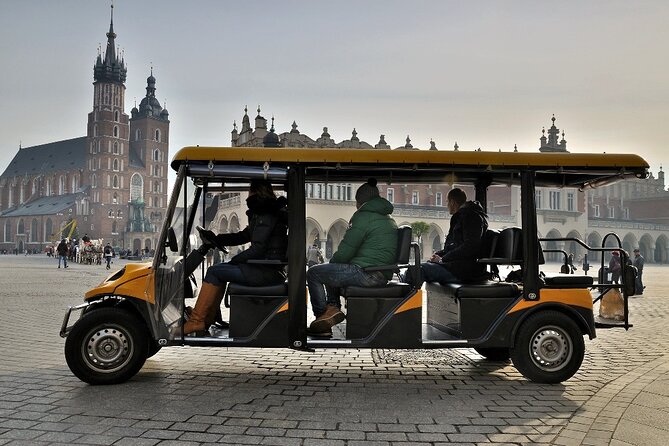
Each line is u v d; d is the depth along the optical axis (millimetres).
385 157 6125
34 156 175500
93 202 137250
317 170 6625
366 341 6027
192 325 6160
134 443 4164
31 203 163250
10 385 5883
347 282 6168
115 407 5078
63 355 7516
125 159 140875
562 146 83500
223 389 5793
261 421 4711
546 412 5031
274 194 6430
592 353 8039
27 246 147375
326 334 6164
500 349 7426
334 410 5059
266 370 6773
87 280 25078
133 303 5910
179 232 6340
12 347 8117
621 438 4277
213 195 6934
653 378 6332
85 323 5879
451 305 6523
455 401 5402
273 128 56875
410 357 7680
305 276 6020
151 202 147500
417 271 6164
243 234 6855
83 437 4281
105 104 138125
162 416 4820
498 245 6816
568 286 6371
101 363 5902
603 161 6332
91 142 139000
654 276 39219
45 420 4688
